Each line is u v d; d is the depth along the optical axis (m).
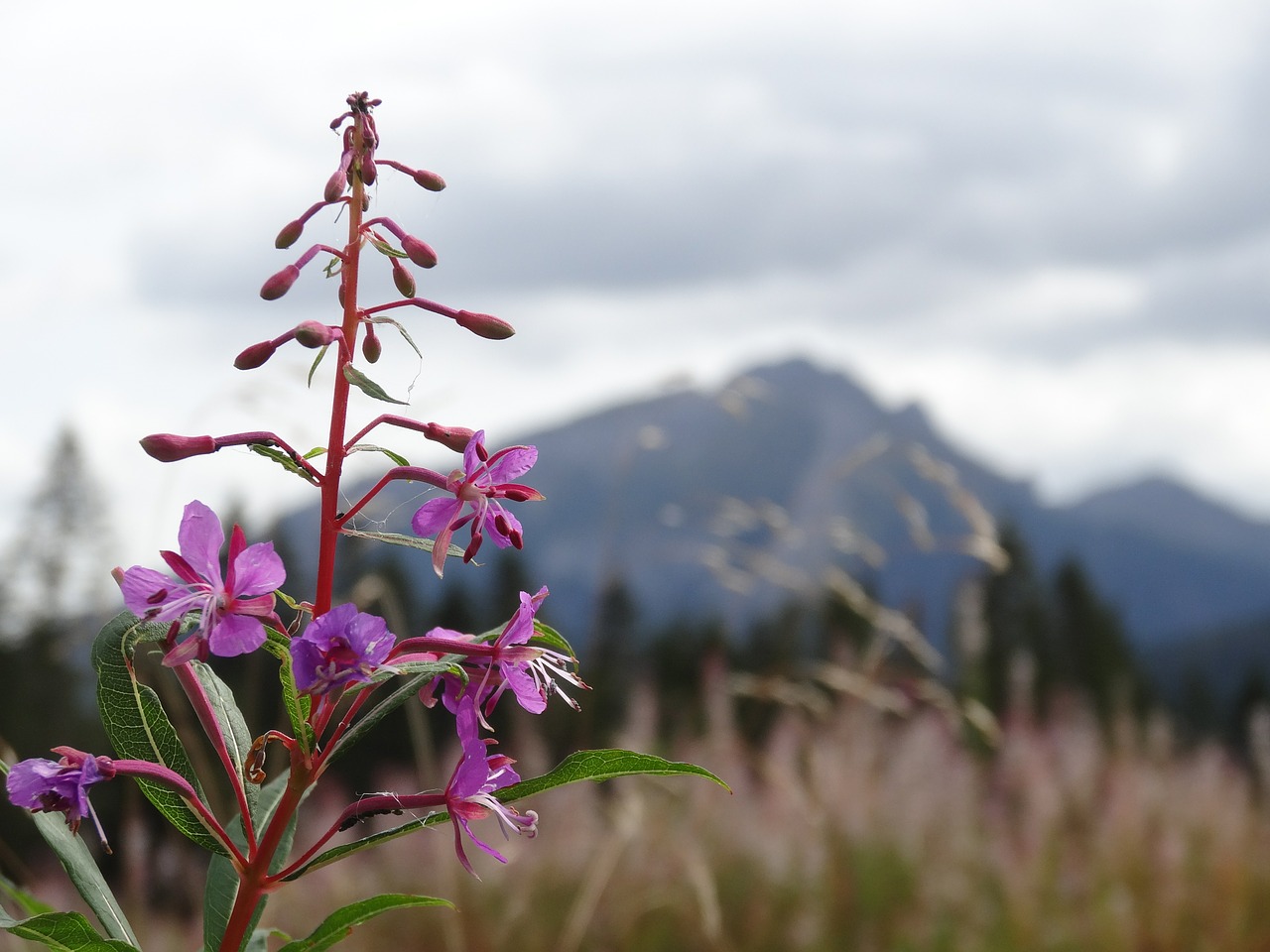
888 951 7.13
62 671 29.06
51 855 12.68
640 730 8.30
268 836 2.15
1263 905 7.96
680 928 7.02
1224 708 66.12
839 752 7.78
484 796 2.19
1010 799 9.15
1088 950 7.23
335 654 2.00
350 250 2.23
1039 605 47.19
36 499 32.97
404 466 2.22
